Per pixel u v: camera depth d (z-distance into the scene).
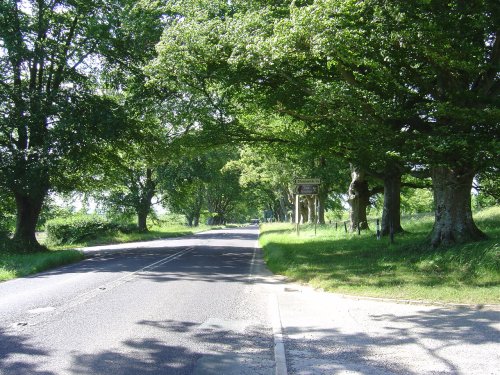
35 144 23.70
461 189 14.20
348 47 11.21
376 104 12.64
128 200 43.56
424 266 12.00
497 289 9.17
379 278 11.23
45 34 24.50
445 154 12.77
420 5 10.87
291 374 5.31
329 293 10.49
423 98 14.21
